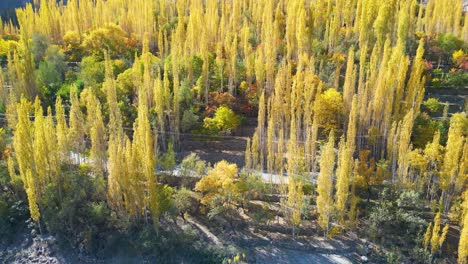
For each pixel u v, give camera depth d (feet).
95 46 400.06
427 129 279.90
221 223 252.83
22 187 258.57
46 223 246.06
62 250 243.81
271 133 255.09
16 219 256.32
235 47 315.78
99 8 484.33
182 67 332.19
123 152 234.17
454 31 395.34
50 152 246.06
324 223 235.20
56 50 374.43
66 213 241.96
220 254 233.14
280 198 259.80
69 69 375.66
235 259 228.63
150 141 225.97
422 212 248.11
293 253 238.07
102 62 352.08
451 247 232.12
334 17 377.91
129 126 300.20
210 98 315.17
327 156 226.38
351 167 243.81
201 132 295.48
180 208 244.63
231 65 319.88
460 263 216.13
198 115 307.99
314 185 259.60
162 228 247.50
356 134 283.18
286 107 282.97
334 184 260.21
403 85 280.31
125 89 322.14
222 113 292.40
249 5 448.65
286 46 354.13
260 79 310.45
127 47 404.57
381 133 279.90
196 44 355.56
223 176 243.40
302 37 328.70
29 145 237.86
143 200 239.91
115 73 348.79
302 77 292.20
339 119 288.71
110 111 282.15
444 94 332.19
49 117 249.14
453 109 314.96
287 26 339.57
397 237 237.86
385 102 276.41
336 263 231.91
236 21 393.70
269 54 307.99
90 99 274.98
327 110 285.43
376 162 274.77
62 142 260.62
